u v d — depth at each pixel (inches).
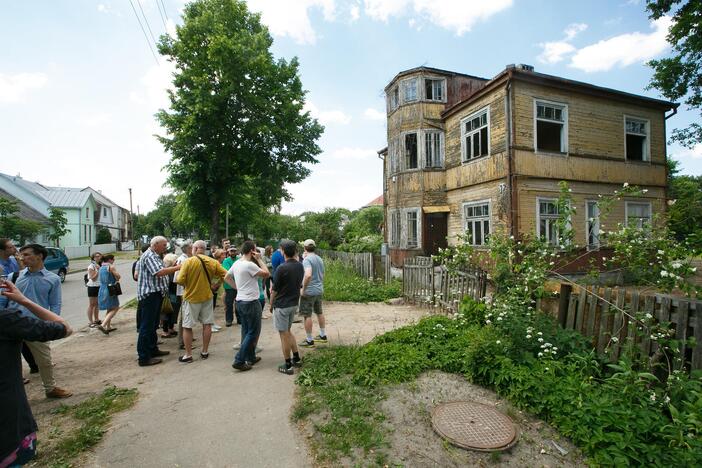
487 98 523.5
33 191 1499.8
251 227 1354.6
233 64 790.5
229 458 121.4
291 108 901.8
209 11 817.5
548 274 224.2
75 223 1604.3
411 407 150.1
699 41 528.7
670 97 613.0
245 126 841.5
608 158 533.0
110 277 289.9
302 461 119.3
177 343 258.1
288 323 192.2
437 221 652.1
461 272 301.3
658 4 558.3
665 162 582.6
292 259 198.2
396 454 121.4
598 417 126.3
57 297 184.7
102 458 122.2
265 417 147.2
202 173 856.3
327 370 188.4
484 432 131.3
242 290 198.4
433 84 671.1
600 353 183.9
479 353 171.8
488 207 528.1
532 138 486.9
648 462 109.7
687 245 180.1
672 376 137.0
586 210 515.5
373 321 311.0
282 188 987.9
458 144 607.8
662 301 163.0
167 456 123.0
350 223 1362.0
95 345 258.1
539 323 190.2
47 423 146.3
